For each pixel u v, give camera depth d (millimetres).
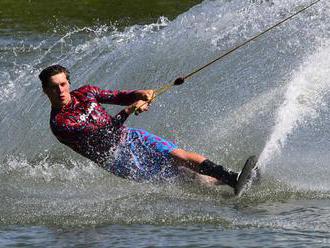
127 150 27359
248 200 25547
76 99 26984
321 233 21344
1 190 28062
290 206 24516
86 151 27266
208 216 23562
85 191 27688
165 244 20781
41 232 22406
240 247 20297
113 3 64562
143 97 26953
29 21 61281
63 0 66625
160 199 26062
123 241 21203
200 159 26609
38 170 30969
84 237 21750
